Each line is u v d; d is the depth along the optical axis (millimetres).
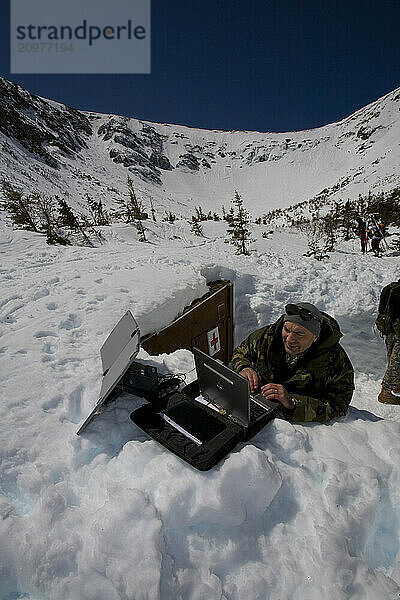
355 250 14789
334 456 2098
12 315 3764
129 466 1908
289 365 2561
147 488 1793
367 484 1933
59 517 1702
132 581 1468
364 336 5465
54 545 1588
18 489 1889
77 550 1584
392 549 1884
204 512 1726
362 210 24078
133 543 1552
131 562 1515
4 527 1670
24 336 3270
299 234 18859
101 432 2158
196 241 14141
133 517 1612
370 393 4473
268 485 1833
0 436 2111
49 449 2086
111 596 1447
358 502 1865
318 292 5941
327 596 1545
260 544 1718
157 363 2842
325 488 1894
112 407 2324
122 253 6738
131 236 13250
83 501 1860
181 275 4918
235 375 1946
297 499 1897
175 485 1764
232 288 5215
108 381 2139
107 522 1589
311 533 1742
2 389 2510
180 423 2023
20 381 2602
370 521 1834
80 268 5480
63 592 1471
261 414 2123
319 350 2402
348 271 6469
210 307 4688
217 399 2201
